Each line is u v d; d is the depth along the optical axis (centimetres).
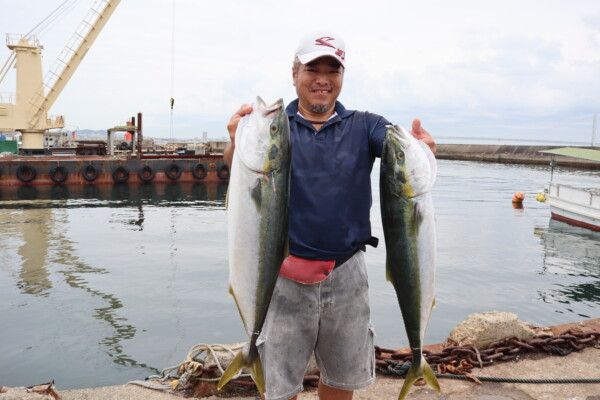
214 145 5966
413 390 386
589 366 423
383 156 258
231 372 257
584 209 1775
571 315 832
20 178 2784
